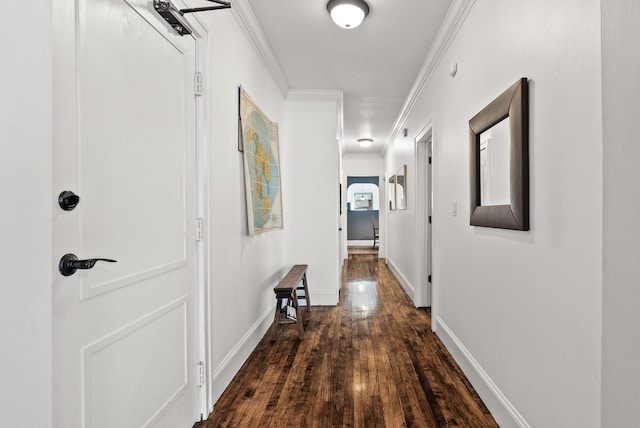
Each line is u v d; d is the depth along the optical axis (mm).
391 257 6598
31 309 757
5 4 739
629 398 812
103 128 1146
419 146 4082
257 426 1776
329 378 2295
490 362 1924
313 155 4195
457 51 2508
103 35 1147
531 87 1481
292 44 2979
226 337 2184
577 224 1189
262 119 3014
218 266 2043
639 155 785
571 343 1227
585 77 1143
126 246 1260
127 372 1264
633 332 802
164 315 1512
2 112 732
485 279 1995
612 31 851
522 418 1568
